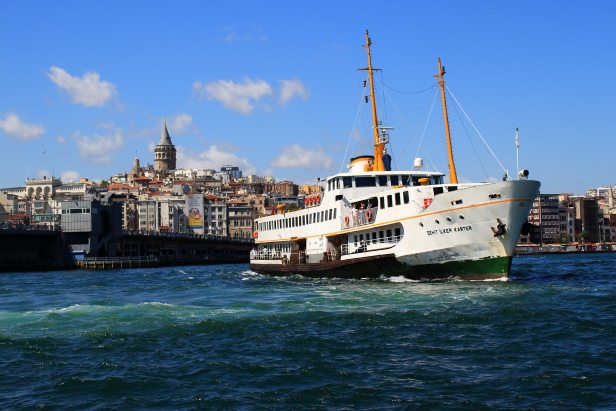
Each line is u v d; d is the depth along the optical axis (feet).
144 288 221.46
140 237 536.83
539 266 303.27
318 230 215.10
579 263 342.03
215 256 620.49
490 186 147.95
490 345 95.25
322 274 205.57
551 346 93.25
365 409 70.49
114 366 90.79
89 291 212.23
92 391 79.61
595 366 82.17
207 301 158.51
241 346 100.73
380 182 198.80
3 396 78.43
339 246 209.05
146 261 492.95
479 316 115.55
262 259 267.59
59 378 85.66
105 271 416.87
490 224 150.92
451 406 70.44
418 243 166.50
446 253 161.17
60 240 481.87
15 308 156.04
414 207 166.50
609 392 72.43
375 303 136.77
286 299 153.28
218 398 75.51
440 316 117.60
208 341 105.19
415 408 70.18
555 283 169.78
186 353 97.35
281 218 251.80
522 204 147.54
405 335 103.71
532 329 104.53
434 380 79.41
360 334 105.81
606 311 118.93
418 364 86.58
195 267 472.44
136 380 83.41
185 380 83.20
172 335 110.52
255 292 178.09
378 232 185.68
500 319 113.39
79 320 128.16
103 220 506.07
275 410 71.00
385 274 180.34
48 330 118.01
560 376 78.64
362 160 213.25
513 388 75.31
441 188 166.50
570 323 108.17
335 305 137.59
